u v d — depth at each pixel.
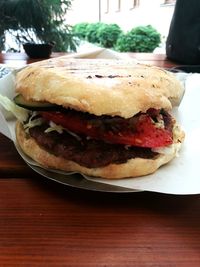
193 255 0.10
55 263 0.09
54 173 0.14
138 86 0.15
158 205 0.12
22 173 0.15
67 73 0.15
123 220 0.11
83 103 0.13
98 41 1.00
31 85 0.15
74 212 0.12
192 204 0.13
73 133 0.14
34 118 0.16
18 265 0.09
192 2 0.39
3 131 0.17
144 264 0.10
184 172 0.14
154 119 0.16
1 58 0.42
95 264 0.10
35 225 0.11
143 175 0.14
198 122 0.19
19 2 0.62
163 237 0.11
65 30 0.66
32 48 0.42
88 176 0.14
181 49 0.40
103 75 0.15
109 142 0.14
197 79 0.24
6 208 0.12
